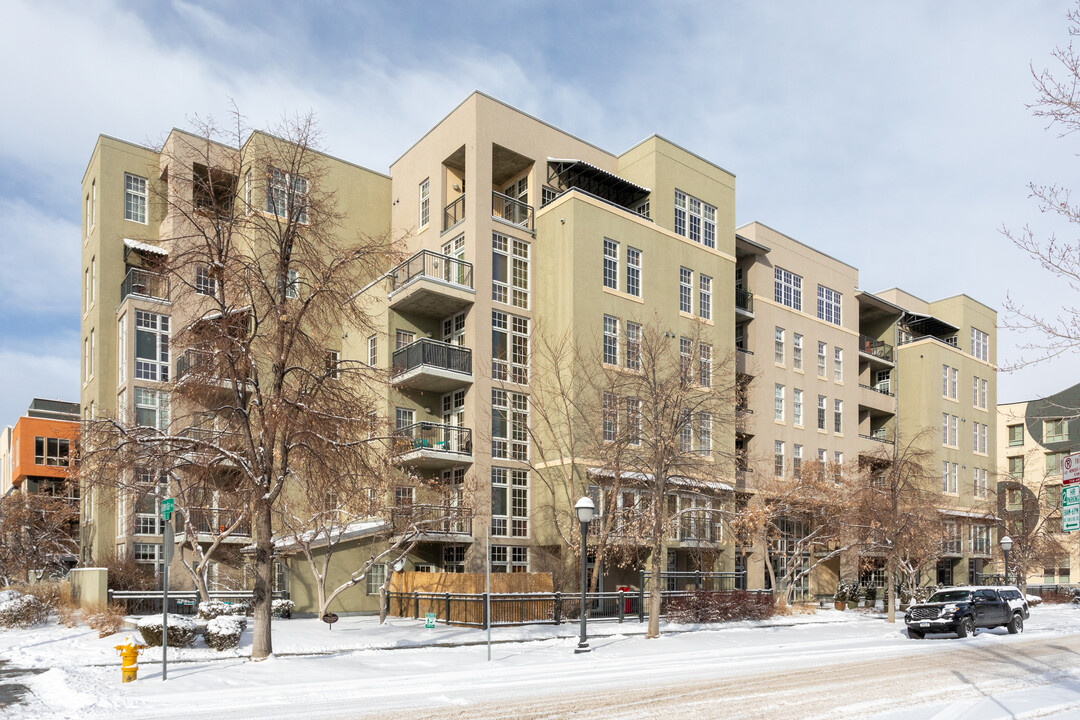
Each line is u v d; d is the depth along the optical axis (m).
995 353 64.56
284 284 20.19
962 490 57.62
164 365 34.91
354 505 24.42
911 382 57.34
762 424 44.53
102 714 12.76
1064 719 12.28
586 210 36.12
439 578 30.42
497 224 36.41
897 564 42.41
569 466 33.69
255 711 13.03
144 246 35.34
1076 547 70.19
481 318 35.25
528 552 35.22
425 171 39.50
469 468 34.25
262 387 23.16
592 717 12.53
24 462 60.06
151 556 33.81
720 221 42.44
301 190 21.95
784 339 47.28
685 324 39.16
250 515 24.77
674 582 38.47
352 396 21.12
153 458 20.84
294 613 30.92
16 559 39.59
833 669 18.91
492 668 18.75
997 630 31.20
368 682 16.33
